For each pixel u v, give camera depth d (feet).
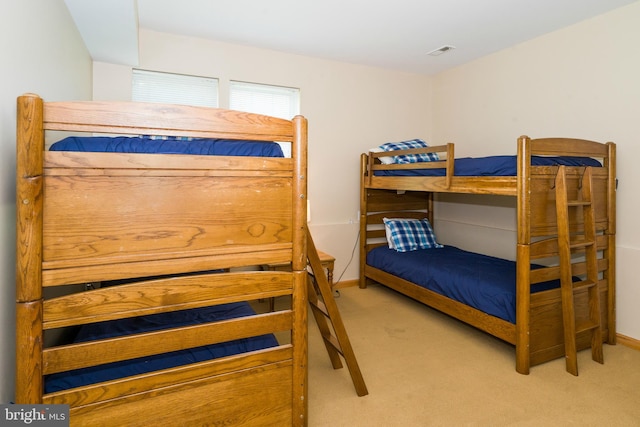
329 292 6.95
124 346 4.38
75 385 4.33
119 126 4.24
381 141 14.70
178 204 4.52
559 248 8.09
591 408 6.66
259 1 9.00
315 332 10.23
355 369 7.03
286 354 5.33
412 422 6.28
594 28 9.71
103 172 4.16
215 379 4.88
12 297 4.59
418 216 15.30
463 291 9.67
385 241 14.84
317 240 13.85
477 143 13.38
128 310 4.34
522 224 7.85
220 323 4.90
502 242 12.67
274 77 12.65
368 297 13.16
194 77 11.74
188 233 4.58
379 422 6.27
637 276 9.09
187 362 4.90
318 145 13.60
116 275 4.25
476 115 13.39
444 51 12.45
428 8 9.30
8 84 4.32
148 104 4.34
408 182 11.54
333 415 6.45
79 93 8.47
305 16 9.84
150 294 4.44
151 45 10.99
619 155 9.33
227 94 12.01
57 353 4.06
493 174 8.63
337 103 13.80
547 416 6.43
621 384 7.46
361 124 14.30
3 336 4.31
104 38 8.69
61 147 4.13
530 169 7.82
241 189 4.85
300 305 5.31
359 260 14.58
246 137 4.84
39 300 3.94
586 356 8.71
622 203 9.33
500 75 12.40
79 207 4.07
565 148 8.36
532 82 11.35
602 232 9.46
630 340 9.20
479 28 10.52
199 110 4.58
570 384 7.47
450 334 9.98
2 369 4.29
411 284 11.67
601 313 9.26
